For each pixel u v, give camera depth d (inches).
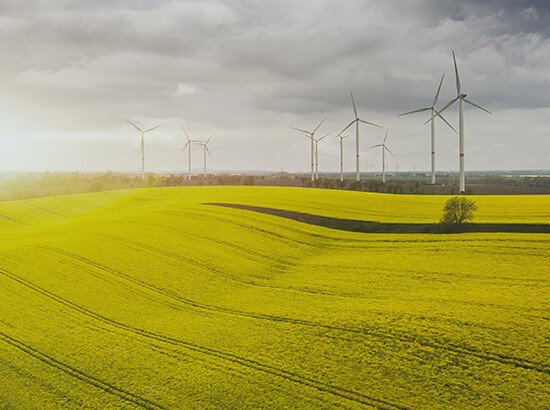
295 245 1939.0
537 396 689.0
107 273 1417.3
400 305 1083.3
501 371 754.2
